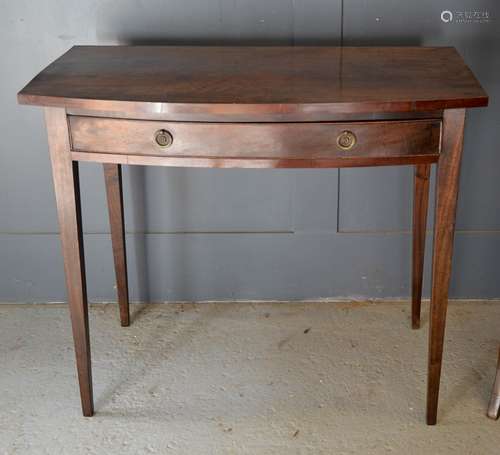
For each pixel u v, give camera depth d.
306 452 1.88
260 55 1.98
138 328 2.37
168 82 1.74
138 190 2.37
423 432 1.94
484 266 2.45
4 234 2.42
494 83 2.23
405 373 2.15
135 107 1.61
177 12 2.17
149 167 2.34
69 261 1.85
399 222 2.40
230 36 2.19
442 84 1.70
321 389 2.09
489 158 2.32
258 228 2.41
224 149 1.68
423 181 2.17
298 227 2.39
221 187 2.36
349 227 2.40
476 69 2.22
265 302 2.49
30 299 2.50
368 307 2.46
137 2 2.16
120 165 2.20
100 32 2.20
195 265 2.45
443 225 1.76
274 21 2.17
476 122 2.28
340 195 2.36
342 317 2.41
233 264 2.45
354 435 1.93
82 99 1.64
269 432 1.94
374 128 1.66
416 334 2.32
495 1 2.14
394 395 2.06
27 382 2.13
